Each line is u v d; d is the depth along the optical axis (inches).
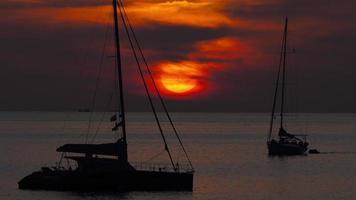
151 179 4872.0
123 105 5024.6
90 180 4901.6
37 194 4977.9
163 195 4872.0
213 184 5944.9
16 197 4896.7
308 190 5698.8
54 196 4916.3
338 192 5585.6
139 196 4835.1
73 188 4958.2
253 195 5359.3
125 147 4936.0
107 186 4872.0
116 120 4982.8
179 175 4901.6
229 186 5851.4
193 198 4948.3
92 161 4926.2
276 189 5733.3
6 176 6510.8
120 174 4857.3
